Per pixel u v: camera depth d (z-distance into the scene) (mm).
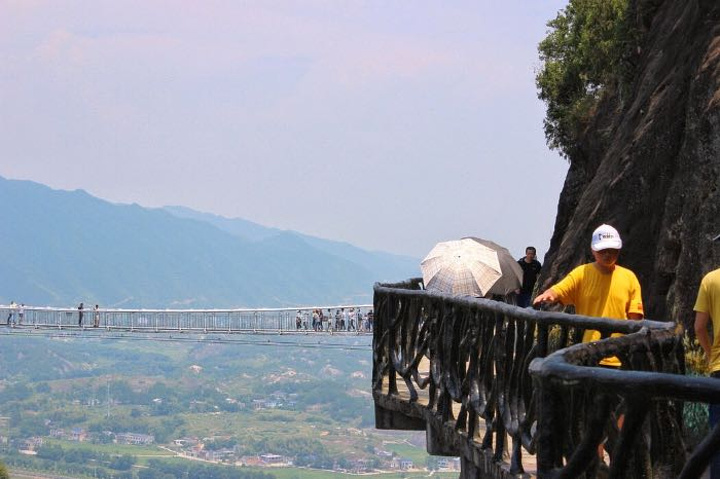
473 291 21766
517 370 10219
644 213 22500
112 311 87562
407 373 15203
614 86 33406
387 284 19594
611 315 10703
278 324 81875
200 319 84625
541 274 33688
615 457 5418
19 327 88625
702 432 9992
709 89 19078
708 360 9586
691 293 18312
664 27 26719
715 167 18594
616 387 5410
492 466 10820
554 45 40219
